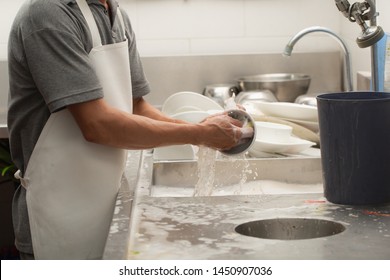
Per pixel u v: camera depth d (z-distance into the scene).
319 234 1.41
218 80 3.28
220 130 1.73
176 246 1.27
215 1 3.32
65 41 1.64
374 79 1.88
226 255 1.21
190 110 2.36
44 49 1.64
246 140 1.80
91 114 1.66
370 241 1.25
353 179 1.48
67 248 1.83
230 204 1.57
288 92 3.01
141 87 2.11
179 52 3.35
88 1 1.80
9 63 1.77
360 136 1.46
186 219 1.45
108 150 1.81
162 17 3.32
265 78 3.23
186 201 1.61
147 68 3.25
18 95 1.79
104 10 1.84
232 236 1.32
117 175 1.84
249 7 3.33
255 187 2.02
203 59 3.26
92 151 1.79
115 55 1.81
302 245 1.25
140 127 1.68
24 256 1.92
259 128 2.17
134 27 3.33
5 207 3.37
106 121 1.67
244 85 3.06
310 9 3.34
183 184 2.08
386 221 1.38
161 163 2.08
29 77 1.74
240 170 2.07
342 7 1.73
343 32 3.27
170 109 2.45
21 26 1.68
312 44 3.37
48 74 1.64
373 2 1.70
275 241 1.28
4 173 2.81
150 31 3.33
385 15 2.41
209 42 3.35
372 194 1.49
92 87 1.66
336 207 1.50
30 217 1.85
